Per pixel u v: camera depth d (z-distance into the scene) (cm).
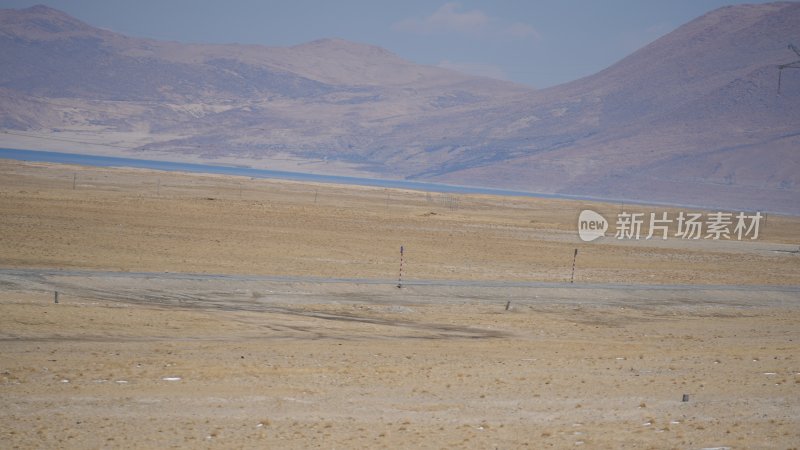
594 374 3700
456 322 5359
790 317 6556
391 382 3347
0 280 5203
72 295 5131
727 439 2520
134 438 2403
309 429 2581
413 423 2708
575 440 2505
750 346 4922
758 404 3130
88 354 3669
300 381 3297
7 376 3125
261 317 5025
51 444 2309
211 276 5931
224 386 3152
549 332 5231
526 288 6612
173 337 4278
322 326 4903
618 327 5638
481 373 3622
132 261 6925
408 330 4981
